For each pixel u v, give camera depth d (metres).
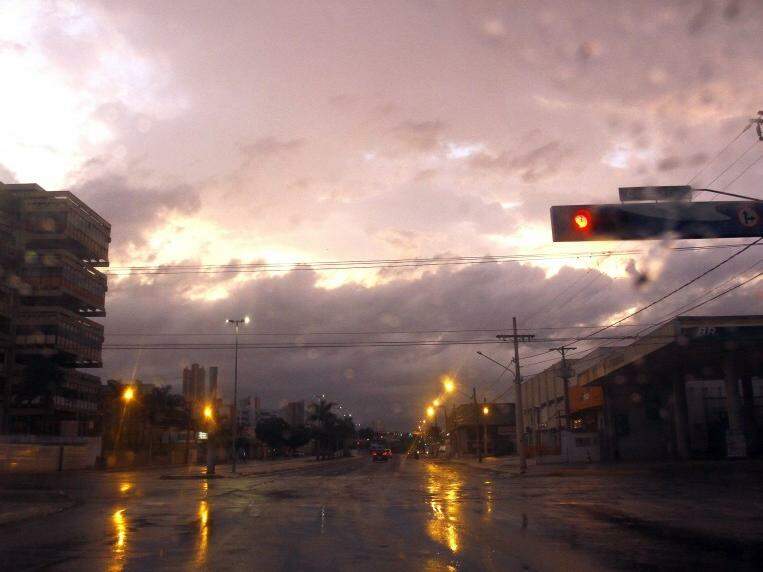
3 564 11.38
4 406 75.12
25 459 58.44
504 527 16.00
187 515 19.27
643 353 46.72
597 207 17.98
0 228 76.62
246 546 13.24
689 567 10.89
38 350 76.50
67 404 78.94
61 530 15.98
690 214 18.14
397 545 13.30
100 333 88.19
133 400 87.25
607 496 24.78
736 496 23.83
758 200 18.09
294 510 20.62
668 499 23.08
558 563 11.27
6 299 76.50
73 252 85.81
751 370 54.75
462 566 11.06
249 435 131.25
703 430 60.62
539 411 92.31
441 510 20.33
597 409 68.88
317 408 129.00
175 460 90.31
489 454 108.69
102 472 58.56
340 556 12.04
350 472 53.38
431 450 157.00
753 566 10.96
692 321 41.94
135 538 14.45
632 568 10.81
